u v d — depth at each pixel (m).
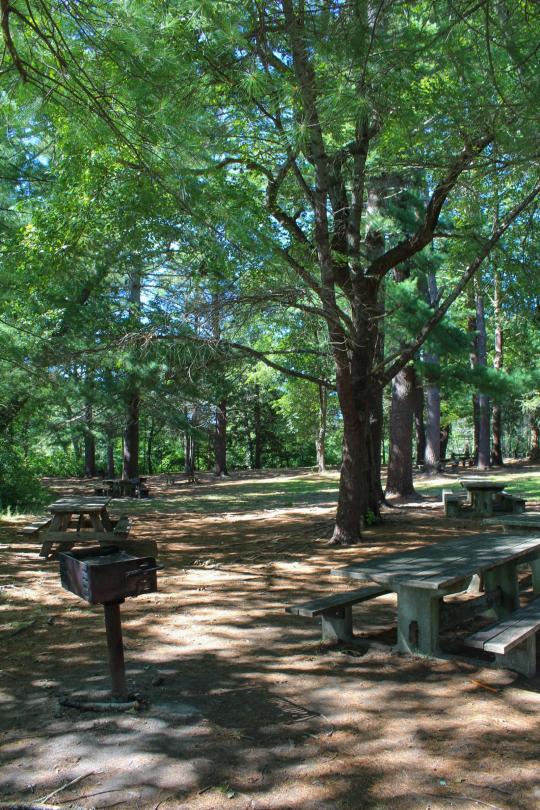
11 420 12.45
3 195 7.88
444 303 8.54
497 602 5.29
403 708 3.42
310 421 31.72
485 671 3.96
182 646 4.48
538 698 3.55
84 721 3.27
